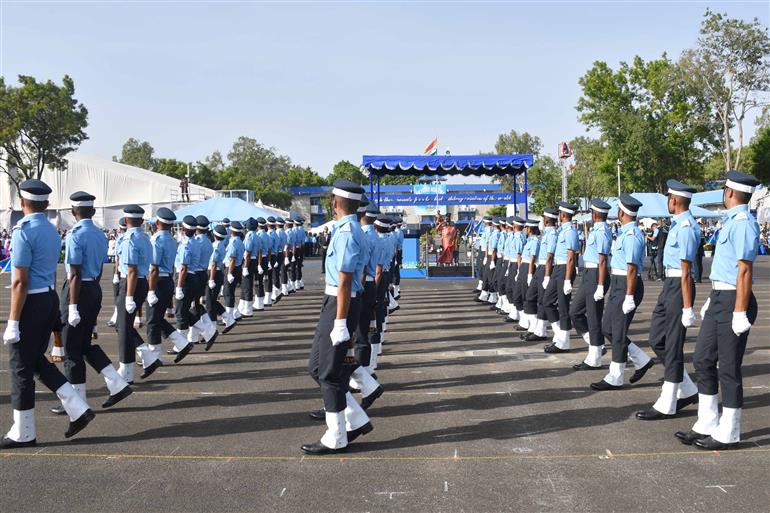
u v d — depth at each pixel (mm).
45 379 6125
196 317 10727
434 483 5051
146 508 4656
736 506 4543
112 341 11844
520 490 4887
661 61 49750
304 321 14117
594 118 50719
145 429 6516
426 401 7453
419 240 28734
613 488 4898
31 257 5969
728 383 5703
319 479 5164
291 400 7602
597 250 8852
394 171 21500
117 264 12469
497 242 15703
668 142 49719
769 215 45156
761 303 16453
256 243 15469
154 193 48906
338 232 5730
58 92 42688
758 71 45062
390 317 14617
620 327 7824
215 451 5852
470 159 20719
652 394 7680
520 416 6816
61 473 5340
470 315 14820
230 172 80000
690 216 6598
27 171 45125
